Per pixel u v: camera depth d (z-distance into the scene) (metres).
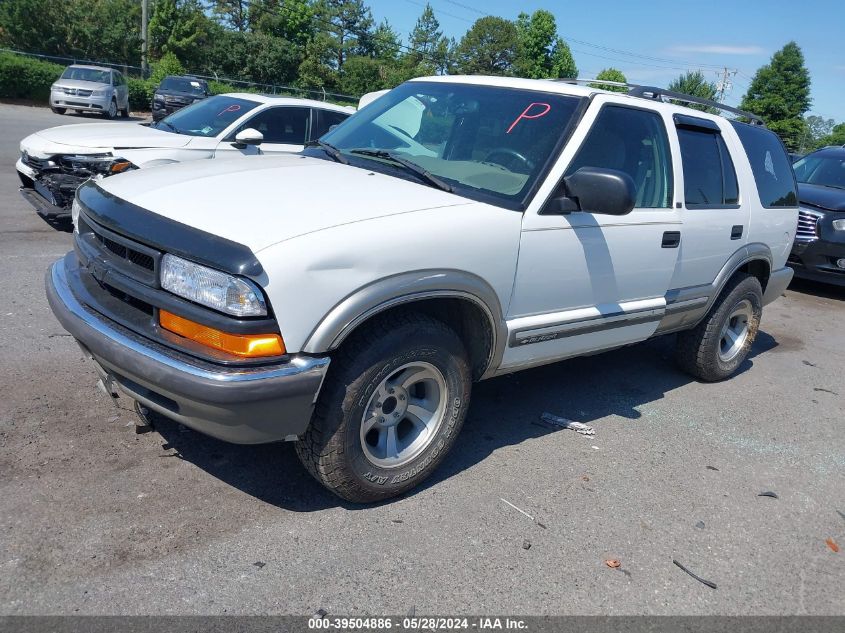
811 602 2.96
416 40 75.38
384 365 2.98
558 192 3.55
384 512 3.22
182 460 3.43
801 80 66.94
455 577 2.83
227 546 2.86
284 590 2.65
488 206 3.34
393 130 4.13
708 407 4.98
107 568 2.66
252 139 6.99
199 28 45.78
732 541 3.33
